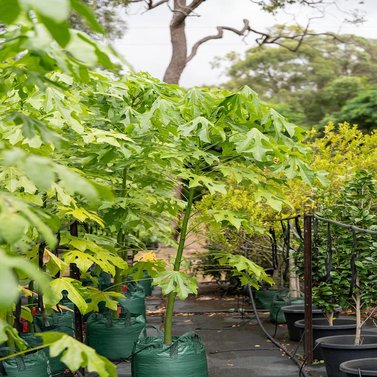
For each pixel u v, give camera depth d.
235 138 4.73
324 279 6.30
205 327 9.09
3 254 1.01
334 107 27.80
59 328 6.24
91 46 1.22
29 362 4.73
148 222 6.09
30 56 1.51
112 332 6.65
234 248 9.22
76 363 1.34
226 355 7.24
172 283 4.98
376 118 23.36
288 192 8.01
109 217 5.83
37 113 4.21
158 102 4.76
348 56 30.89
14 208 1.15
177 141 5.12
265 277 5.66
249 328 8.90
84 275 5.92
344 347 5.42
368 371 4.75
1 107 3.79
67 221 5.65
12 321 4.54
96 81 5.22
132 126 4.97
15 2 0.98
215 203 7.67
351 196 5.86
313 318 7.05
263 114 4.77
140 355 5.27
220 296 11.92
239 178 4.94
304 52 30.17
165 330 5.40
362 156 8.55
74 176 1.19
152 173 5.70
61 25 1.00
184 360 5.21
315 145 8.83
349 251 5.69
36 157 1.19
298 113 27.58
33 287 4.54
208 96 4.98
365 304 5.93
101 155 4.90
